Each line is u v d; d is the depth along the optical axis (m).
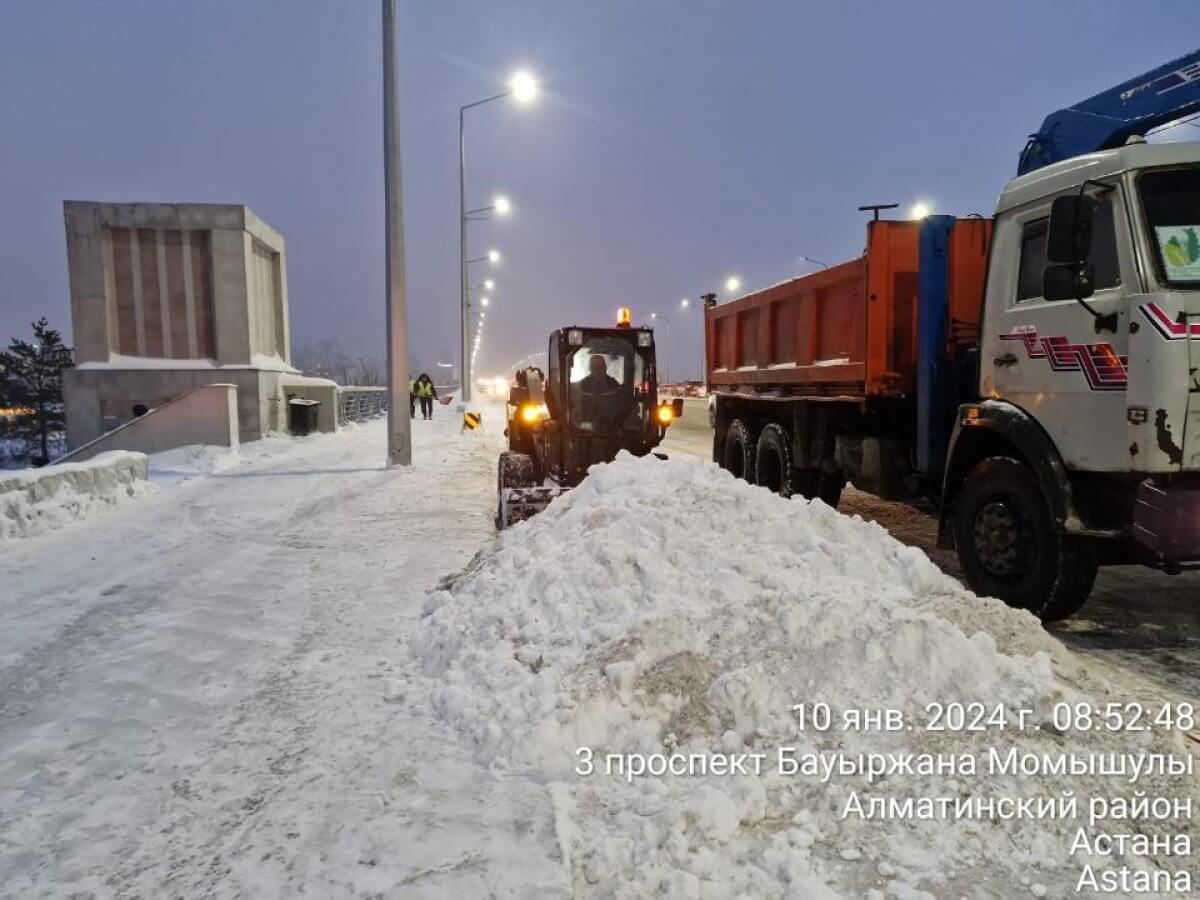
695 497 4.77
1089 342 4.49
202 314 17.70
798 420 8.52
